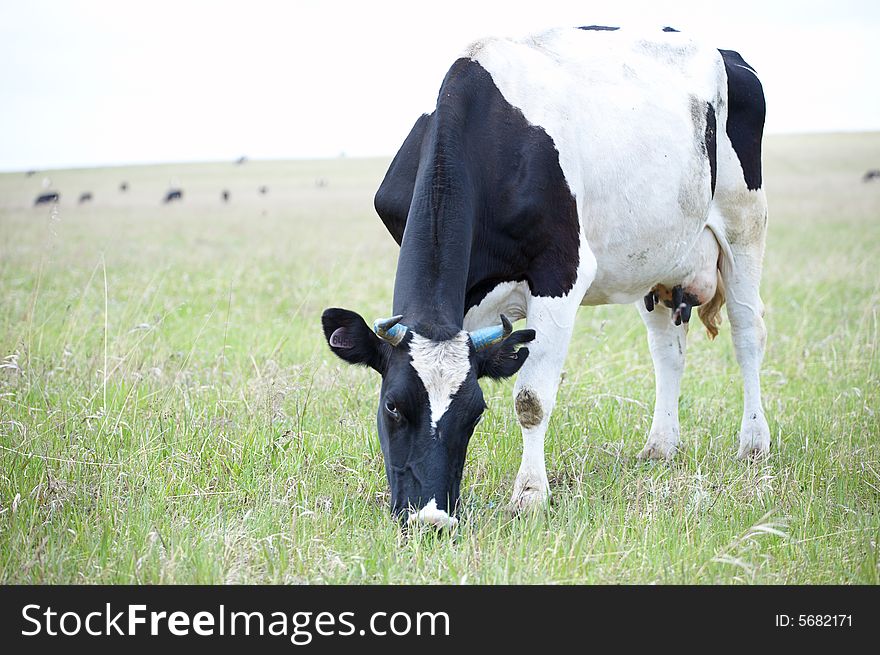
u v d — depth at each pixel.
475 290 6.40
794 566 5.43
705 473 6.94
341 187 82.12
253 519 5.79
